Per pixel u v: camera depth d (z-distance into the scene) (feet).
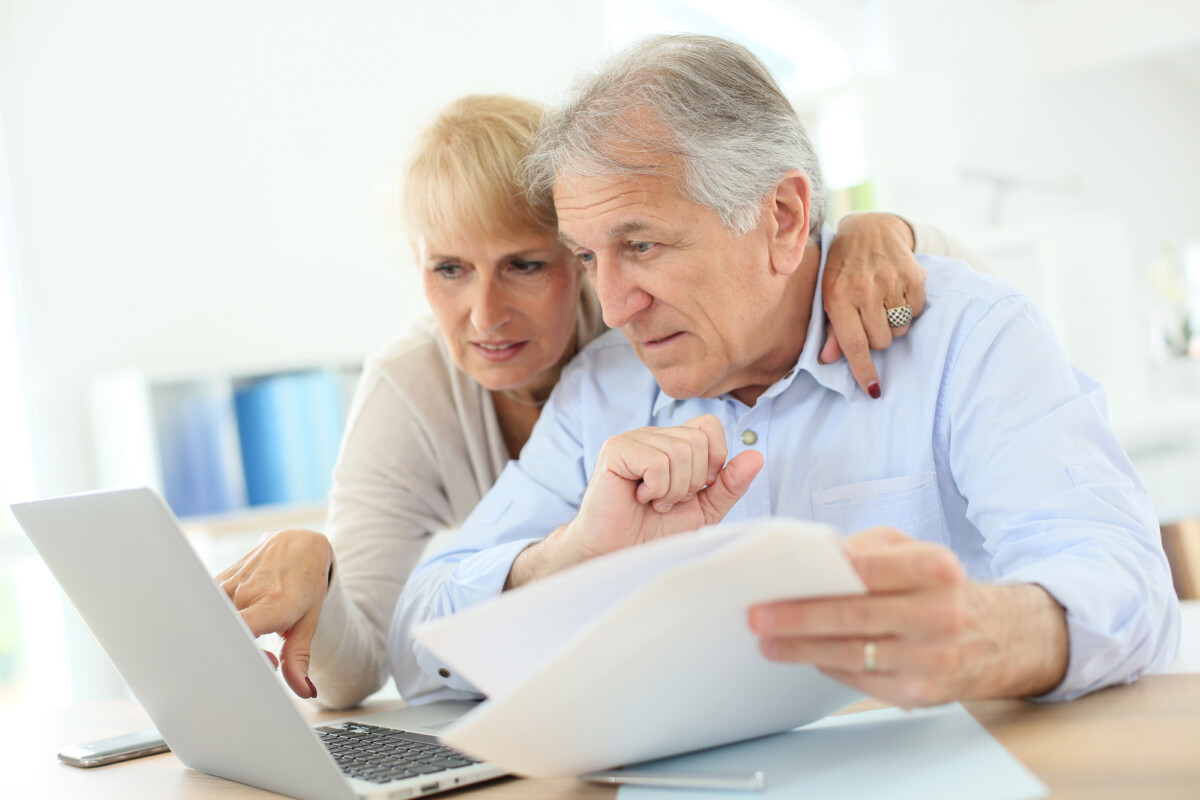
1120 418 10.82
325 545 3.53
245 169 11.66
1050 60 20.76
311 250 12.08
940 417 3.56
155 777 2.85
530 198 3.91
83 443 10.35
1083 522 2.84
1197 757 1.90
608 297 3.38
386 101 12.85
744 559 1.74
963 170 18.54
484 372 4.32
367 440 4.71
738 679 2.09
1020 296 3.58
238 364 10.75
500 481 4.27
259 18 11.91
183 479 9.71
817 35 17.38
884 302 3.60
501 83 13.94
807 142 3.59
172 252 11.05
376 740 2.84
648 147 3.19
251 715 2.33
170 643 2.43
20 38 10.27
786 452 3.77
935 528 3.58
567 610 1.99
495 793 2.31
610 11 15.19
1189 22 19.49
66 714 4.06
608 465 3.03
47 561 2.73
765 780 2.10
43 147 10.33
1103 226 11.91
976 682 2.12
